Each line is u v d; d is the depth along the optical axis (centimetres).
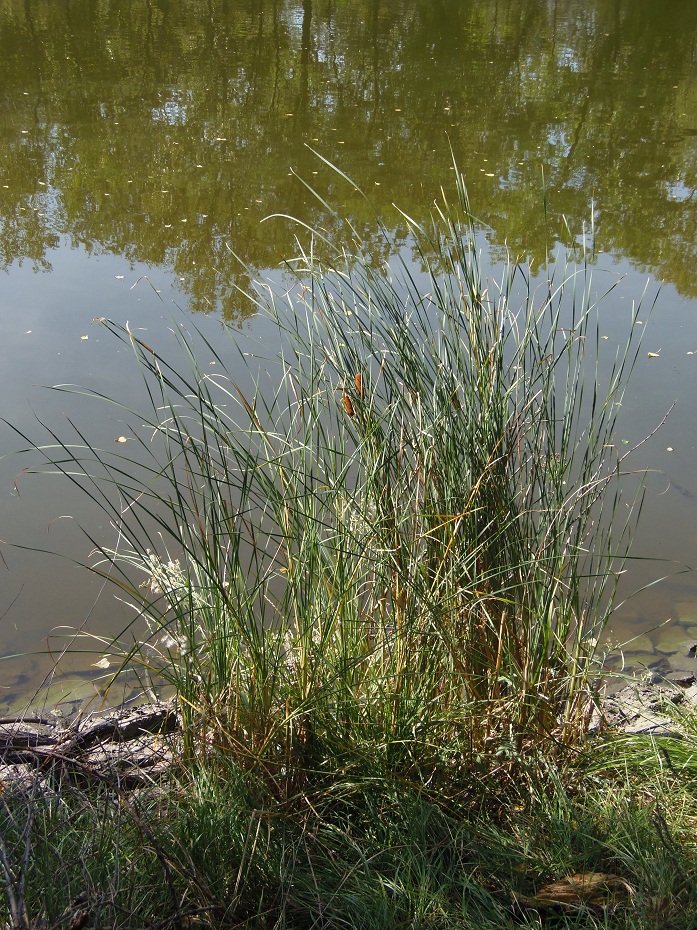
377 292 299
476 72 1906
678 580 470
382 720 271
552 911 228
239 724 264
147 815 230
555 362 293
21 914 174
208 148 1320
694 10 2777
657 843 243
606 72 1956
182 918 205
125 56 1883
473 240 297
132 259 908
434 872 234
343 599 268
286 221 1032
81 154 1271
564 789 271
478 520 277
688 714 315
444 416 279
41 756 262
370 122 1495
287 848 240
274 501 273
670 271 902
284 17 2373
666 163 1335
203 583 266
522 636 288
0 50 1881
